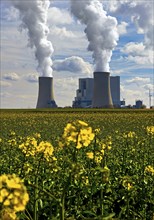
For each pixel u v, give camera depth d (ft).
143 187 28.40
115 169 35.96
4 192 11.32
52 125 118.62
